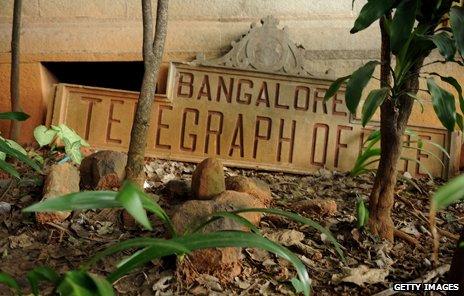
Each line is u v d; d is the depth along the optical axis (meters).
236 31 3.11
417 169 2.88
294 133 2.92
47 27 3.08
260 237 1.13
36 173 2.34
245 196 1.79
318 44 3.11
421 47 1.69
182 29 3.10
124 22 3.11
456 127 2.92
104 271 1.60
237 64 2.93
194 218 1.65
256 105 2.92
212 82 2.93
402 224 2.10
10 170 1.66
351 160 2.91
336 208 2.15
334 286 1.61
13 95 2.74
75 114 2.88
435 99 1.70
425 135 2.92
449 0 1.71
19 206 1.99
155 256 1.05
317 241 1.87
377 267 1.72
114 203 0.96
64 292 0.95
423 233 2.05
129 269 1.04
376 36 3.12
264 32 2.96
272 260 1.71
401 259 1.79
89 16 3.10
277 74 2.94
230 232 1.13
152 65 1.86
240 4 3.13
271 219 1.97
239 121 2.91
